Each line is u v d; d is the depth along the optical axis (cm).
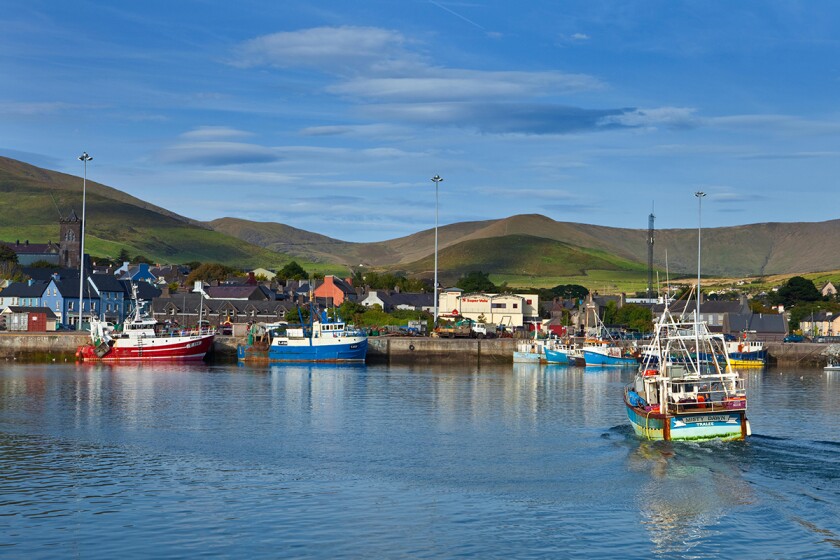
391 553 4675
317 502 5631
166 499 5706
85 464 6744
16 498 5719
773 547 4712
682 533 4944
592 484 6034
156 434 8094
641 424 7662
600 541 4844
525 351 18312
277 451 7275
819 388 12888
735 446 7219
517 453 7138
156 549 4738
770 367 18288
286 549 4738
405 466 6675
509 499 5675
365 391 11856
